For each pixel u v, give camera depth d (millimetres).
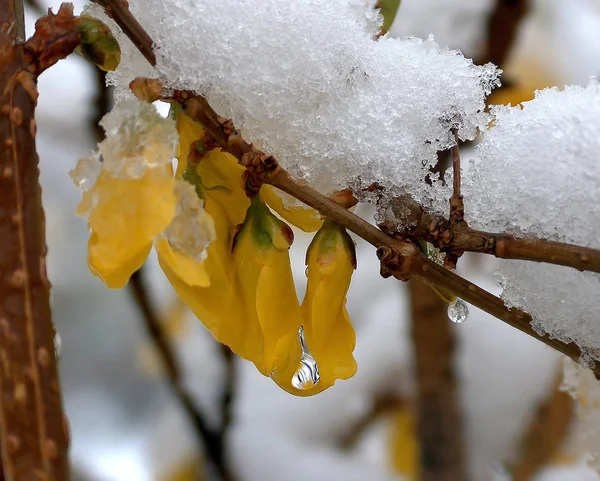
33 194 316
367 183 339
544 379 546
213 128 327
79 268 747
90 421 715
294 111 338
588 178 335
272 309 331
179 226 322
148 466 632
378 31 345
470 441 491
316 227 338
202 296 329
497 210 339
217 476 467
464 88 342
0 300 313
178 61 331
